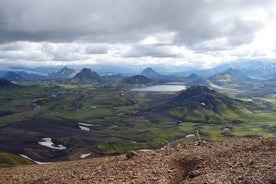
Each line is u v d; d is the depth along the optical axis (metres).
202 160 30.95
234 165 27.56
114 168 31.39
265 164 26.38
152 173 28.58
